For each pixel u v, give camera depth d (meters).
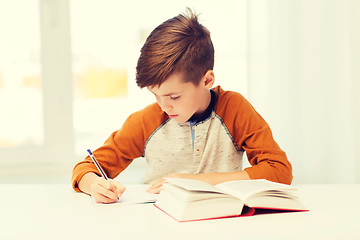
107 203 0.83
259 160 1.03
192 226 0.64
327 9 1.80
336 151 1.81
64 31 1.85
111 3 1.90
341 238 0.60
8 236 0.62
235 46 1.92
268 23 1.78
